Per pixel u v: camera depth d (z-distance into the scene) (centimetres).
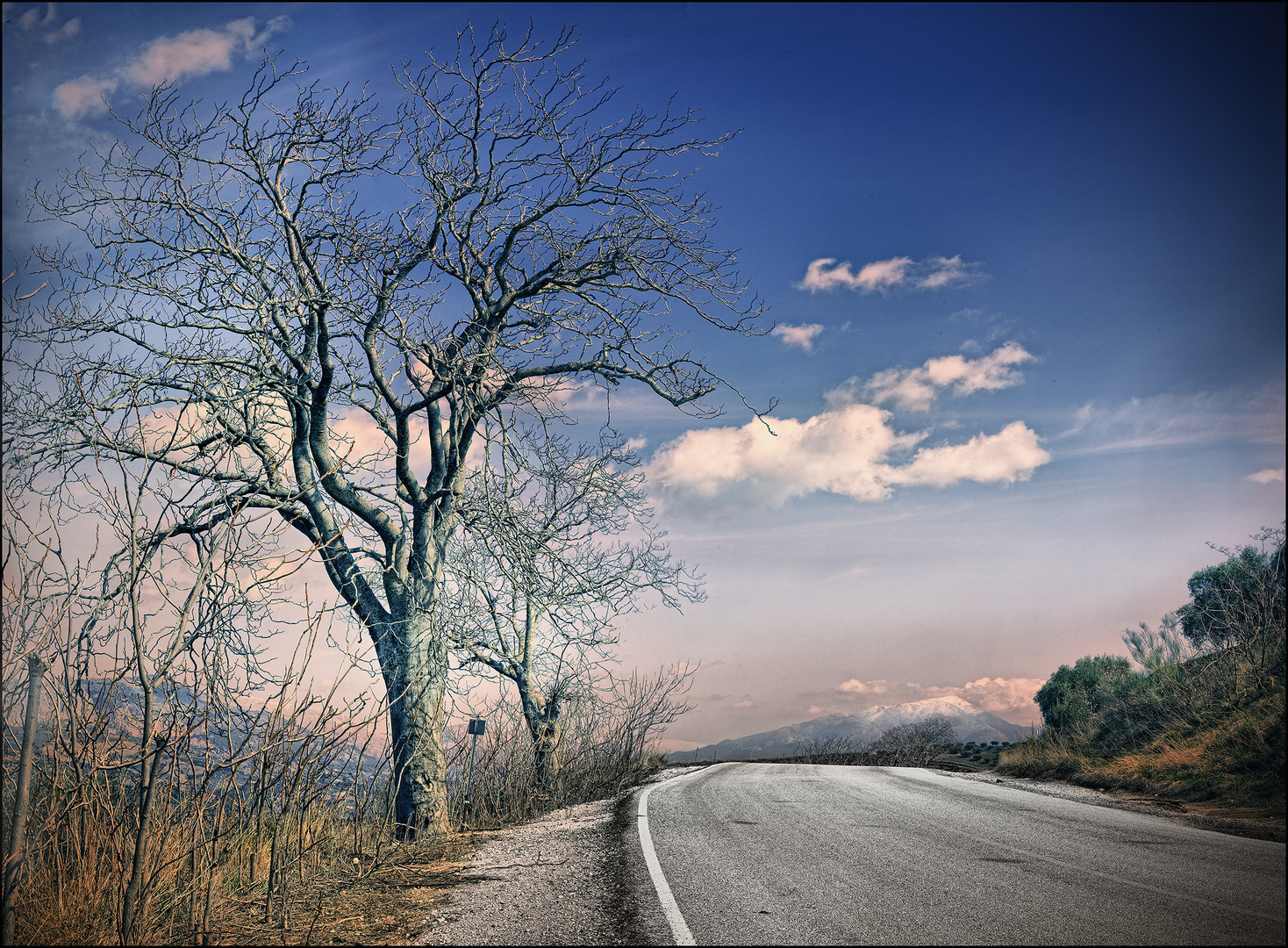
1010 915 551
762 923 554
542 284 1318
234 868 731
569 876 745
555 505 1359
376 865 806
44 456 938
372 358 1220
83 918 571
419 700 1141
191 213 1109
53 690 583
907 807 1130
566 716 1530
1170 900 579
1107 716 1780
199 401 1030
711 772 1902
